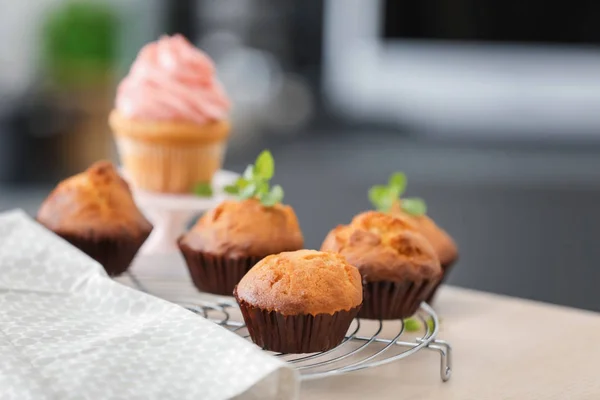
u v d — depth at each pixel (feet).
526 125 5.93
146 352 2.19
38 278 2.51
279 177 4.82
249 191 2.75
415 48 6.03
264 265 2.41
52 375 2.13
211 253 2.70
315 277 2.37
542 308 2.83
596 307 4.53
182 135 3.30
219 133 3.38
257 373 2.11
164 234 3.22
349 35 6.30
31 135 5.42
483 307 2.83
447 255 2.81
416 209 2.83
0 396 2.10
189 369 2.15
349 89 6.39
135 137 3.33
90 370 2.15
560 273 4.57
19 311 2.39
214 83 3.43
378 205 2.87
